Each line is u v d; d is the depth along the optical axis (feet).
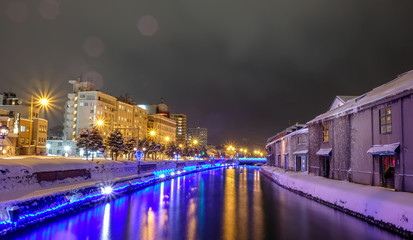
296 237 49.47
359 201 62.28
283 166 210.59
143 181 134.62
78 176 104.17
